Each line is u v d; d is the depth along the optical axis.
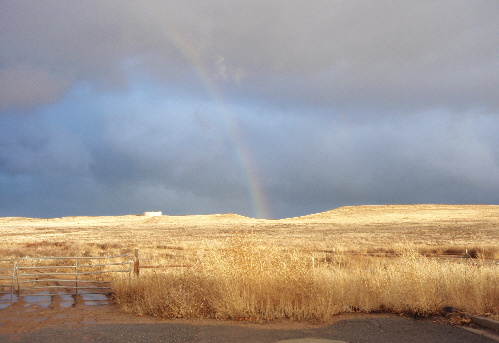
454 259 25.22
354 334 8.95
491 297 10.73
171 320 10.45
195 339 8.73
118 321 10.50
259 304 11.00
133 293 13.55
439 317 10.18
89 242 51.00
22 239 62.72
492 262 21.44
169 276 13.76
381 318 10.23
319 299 10.58
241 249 12.66
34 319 10.89
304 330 9.33
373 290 11.55
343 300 11.12
